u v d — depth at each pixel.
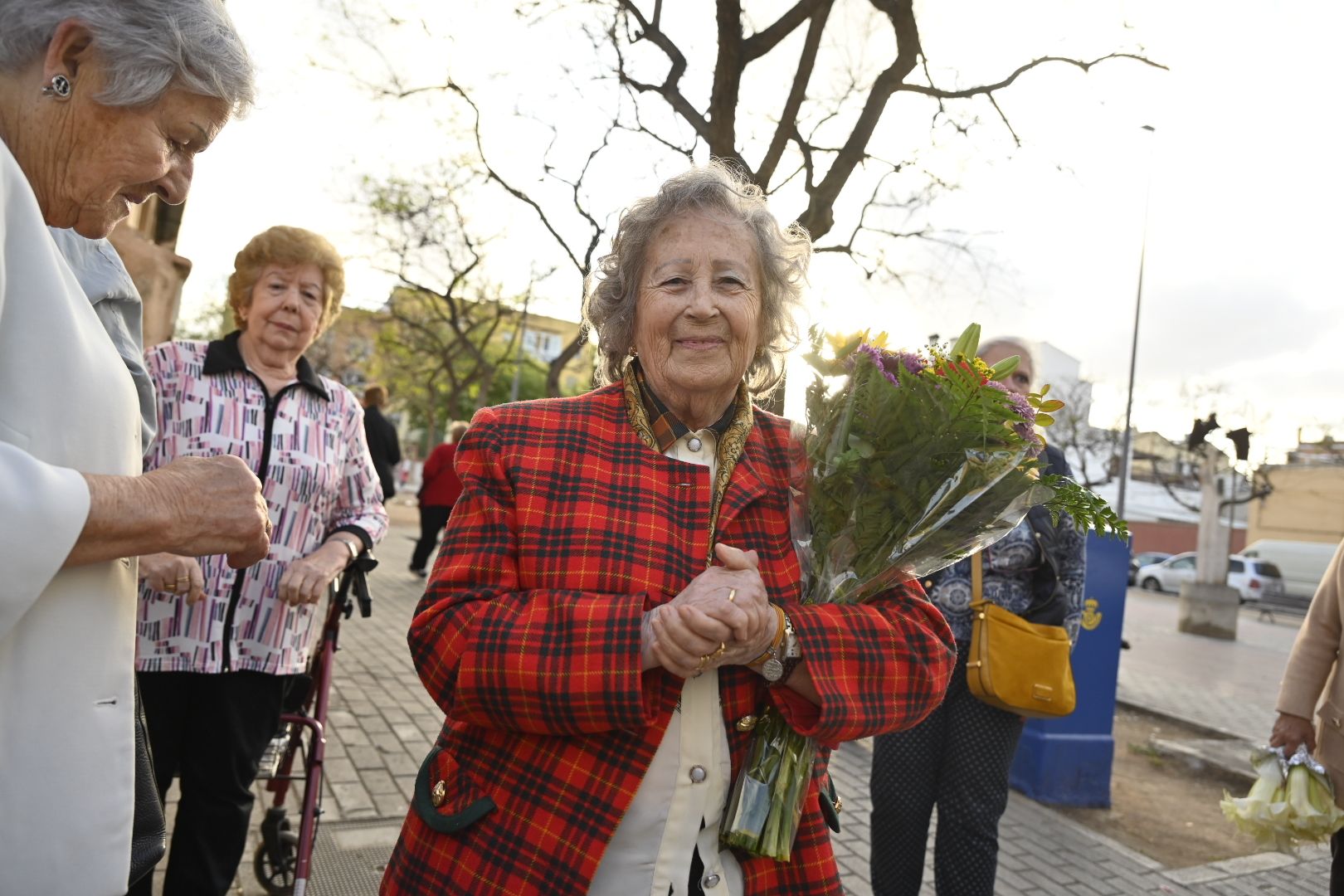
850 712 1.38
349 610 2.82
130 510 1.08
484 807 1.35
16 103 1.11
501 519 1.43
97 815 1.11
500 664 1.29
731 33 5.76
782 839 1.40
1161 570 29.59
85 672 1.11
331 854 3.37
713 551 1.46
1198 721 7.59
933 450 1.43
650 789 1.37
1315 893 4.01
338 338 30.84
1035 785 4.94
